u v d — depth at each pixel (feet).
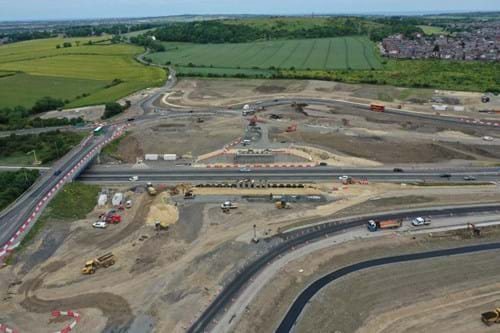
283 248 273.54
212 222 308.40
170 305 224.53
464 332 205.05
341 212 319.27
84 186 364.38
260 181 375.45
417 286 236.43
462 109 592.60
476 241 279.08
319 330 207.41
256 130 518.37
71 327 209.26
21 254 268.41
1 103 654.94
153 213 322.34
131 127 530.68
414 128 517.96
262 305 223.51
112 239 289.33
